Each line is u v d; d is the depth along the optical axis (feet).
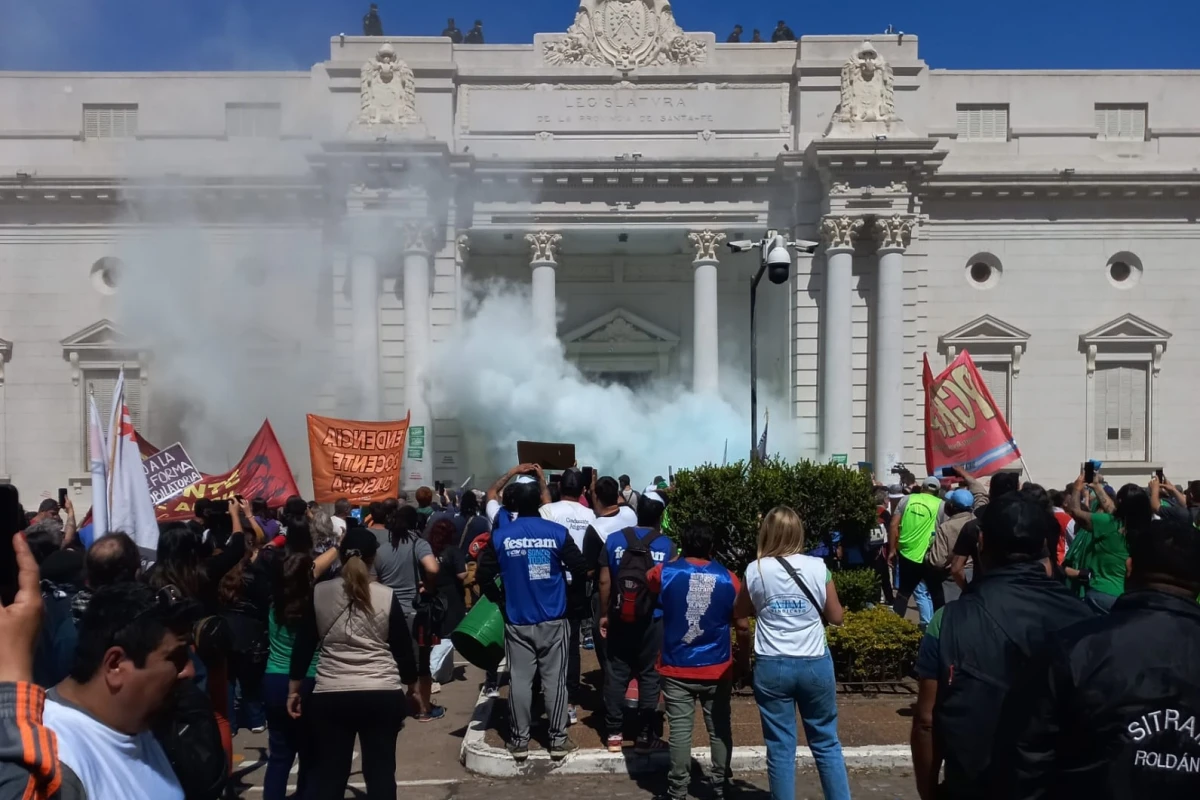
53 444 105.91
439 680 42.98
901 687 36.40
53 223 106.32
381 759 21.74
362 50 103.76
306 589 23.25
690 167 99.50
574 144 102.68
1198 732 10.57
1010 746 11.54
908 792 26.71
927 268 107.14
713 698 25.32
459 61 103.50
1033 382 106.73
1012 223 107.14
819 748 22.71
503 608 30.22
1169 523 12.29
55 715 10.44
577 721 33.55
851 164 96.27
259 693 34.78
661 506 30.76
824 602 22.88
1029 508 15.26
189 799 13.35
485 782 28.30
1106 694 10.80
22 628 10.25
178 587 23.67
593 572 33.14
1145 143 109.09
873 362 99.86
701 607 25.02
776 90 103.65
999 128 109.40
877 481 92.48
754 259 110.73
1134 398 107.34
